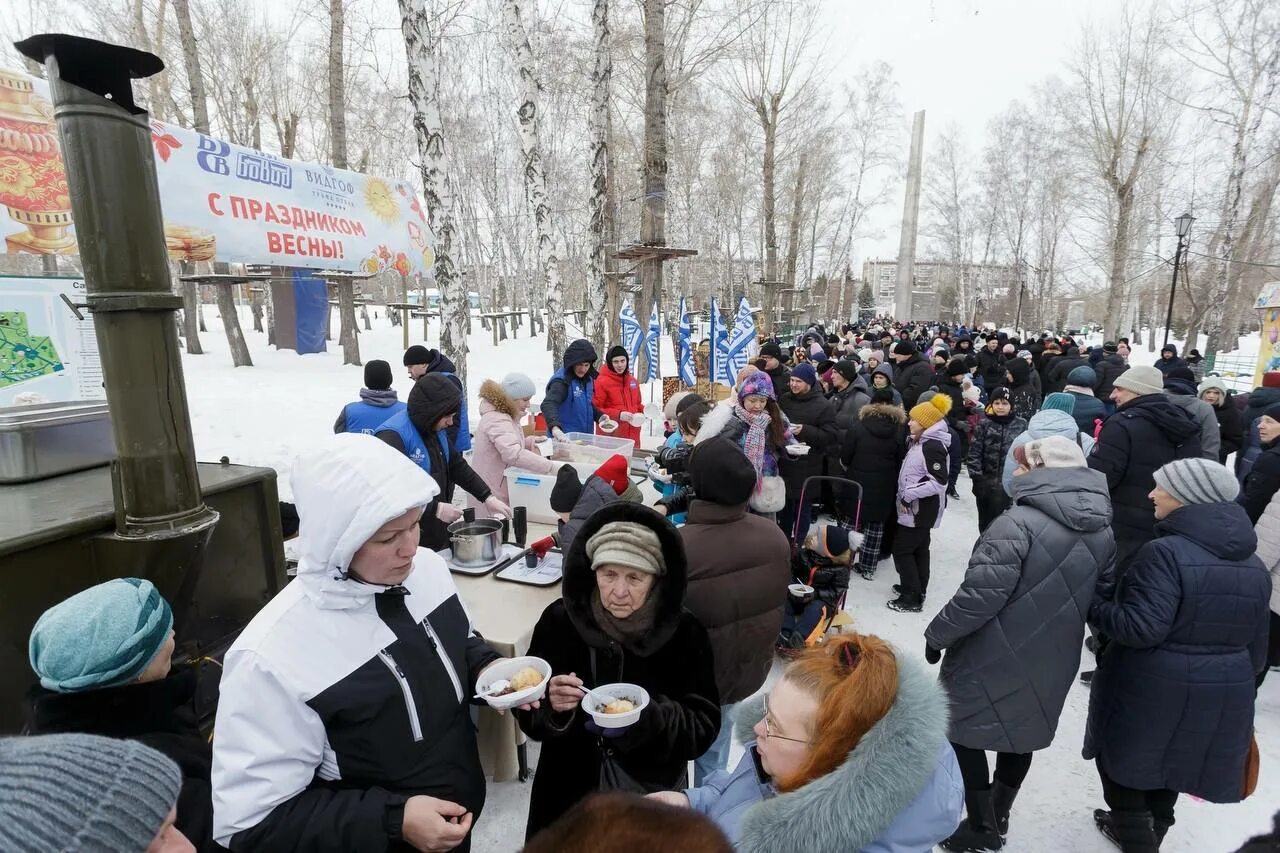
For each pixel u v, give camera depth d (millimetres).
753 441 4121
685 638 1751
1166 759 2119
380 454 1233
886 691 1100
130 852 633
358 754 1231
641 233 8539
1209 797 2117
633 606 1619
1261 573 2061
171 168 5555
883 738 1051
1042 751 3014
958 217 43719
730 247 26859
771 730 1196
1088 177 25938
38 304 4047
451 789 1353
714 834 683
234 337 12969
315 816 1131
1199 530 2061
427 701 1327
